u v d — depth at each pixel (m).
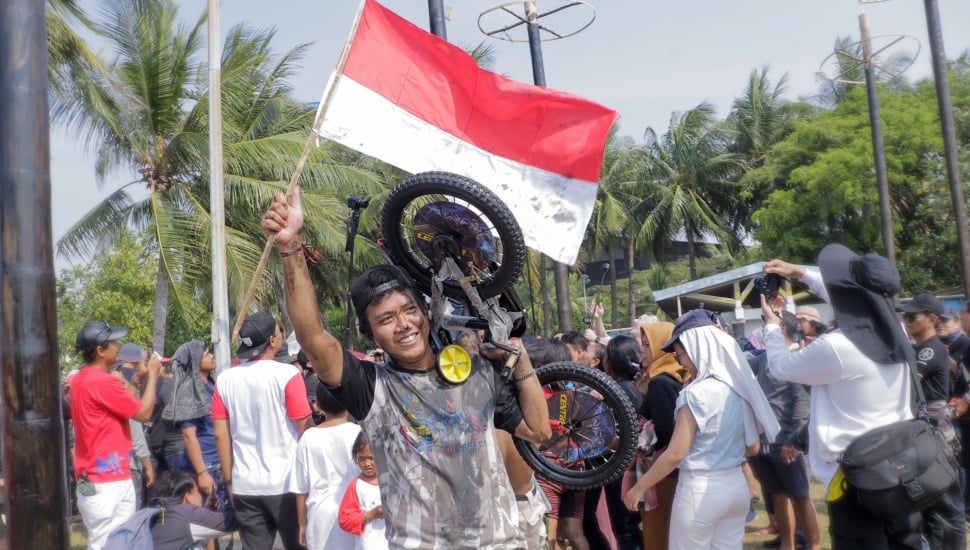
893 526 4.63
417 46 4.59
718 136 45.69
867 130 32.12
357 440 4.95
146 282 26.45
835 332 4.68
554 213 4.41
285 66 23.19
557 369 3.72
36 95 4.34
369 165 29.55
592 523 5.77
